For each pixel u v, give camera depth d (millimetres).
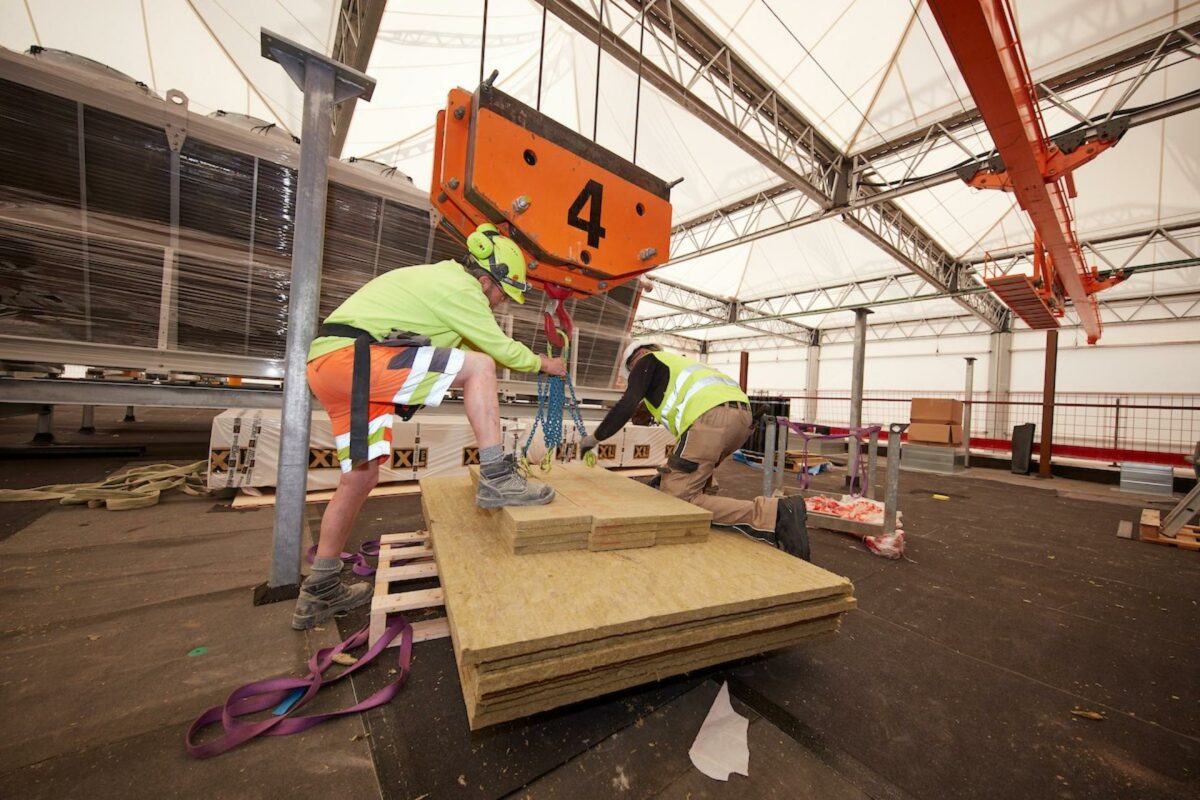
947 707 1435
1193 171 7031
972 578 2674
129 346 3033
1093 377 12352
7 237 2656
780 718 1329
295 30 5246
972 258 10469
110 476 3717
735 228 9891
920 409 8273
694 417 2068
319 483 3545
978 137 6512
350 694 1321
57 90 2566
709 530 1826
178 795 962
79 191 2758
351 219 3545
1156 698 1534
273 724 1140
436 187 1514
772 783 1089
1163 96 5789
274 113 6578
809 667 1614
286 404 1870
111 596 1815
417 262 3820
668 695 1393
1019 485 6961
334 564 1703
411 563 2129
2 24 5191
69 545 2318
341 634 1626
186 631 1596
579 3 4562
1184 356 11211
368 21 4332
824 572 1531
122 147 2783
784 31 5184
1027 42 5066
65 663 1379
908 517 4309
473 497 2189
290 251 3332
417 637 1552
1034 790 1118
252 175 3119
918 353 15383
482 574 1327
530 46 6043
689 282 13773
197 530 2621
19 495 2990
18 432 5930
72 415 8227
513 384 4672
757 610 1316
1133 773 1190
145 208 2922
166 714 1196
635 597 1241
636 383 2166
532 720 1248
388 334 1560
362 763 1079
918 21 4906
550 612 1125
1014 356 13516
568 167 1549
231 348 3320
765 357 20141
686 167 8430
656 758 1146
